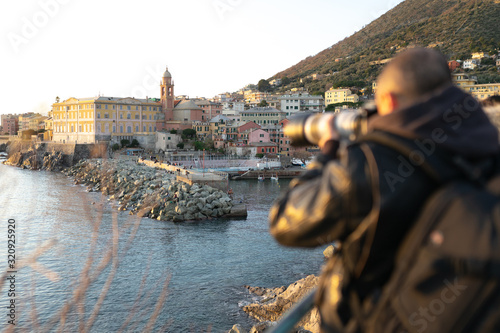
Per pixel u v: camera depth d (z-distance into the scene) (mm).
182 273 28969
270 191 73875
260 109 134750
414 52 1381
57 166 103562
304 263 31859
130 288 24719
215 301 24719
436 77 1313
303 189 1349
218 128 130500
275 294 25359
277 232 1348
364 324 1242
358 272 1263
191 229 43906
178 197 51625
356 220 1213
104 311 21609
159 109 132625
